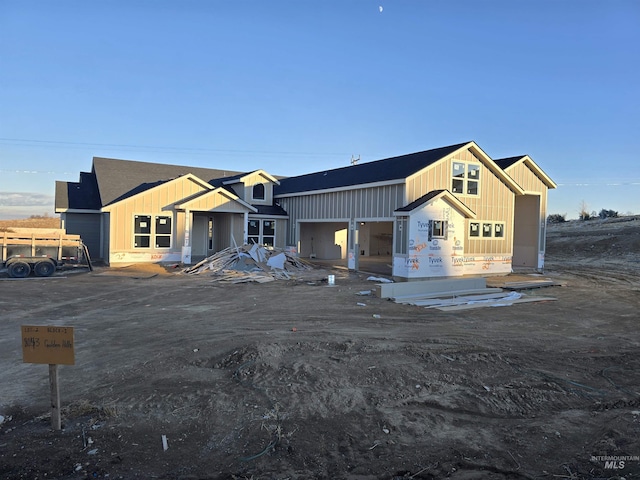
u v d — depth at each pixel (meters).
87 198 26.69
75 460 4.25
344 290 15.83
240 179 27.56
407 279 18.25
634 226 42.28
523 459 4.43
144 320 10.55
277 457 4.38
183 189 23.66
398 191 19.42
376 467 4.23
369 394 5.92
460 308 12.82
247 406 5.50
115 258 22.02
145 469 4.13
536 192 24.38
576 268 26.41
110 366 7.07
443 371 6.90
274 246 28.02
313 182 27.48
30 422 5.08
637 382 6.73
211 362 7.23
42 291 14.64
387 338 8.97
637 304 14.19
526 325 10.78
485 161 21.17
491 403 5.73
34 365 7.16
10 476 3.97
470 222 20.94
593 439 4.88
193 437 4.76
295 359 7.25
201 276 19.20
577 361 7.71
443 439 4.80
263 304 12.92
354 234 22.06
